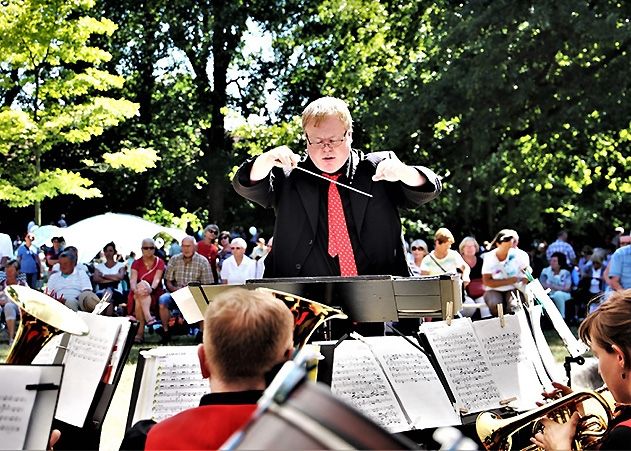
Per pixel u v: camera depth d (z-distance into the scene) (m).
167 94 28.59
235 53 28.36
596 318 3.00
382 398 3.73
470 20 19.22
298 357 1.45
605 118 19.06
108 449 6.02
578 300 15.38
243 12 26.86
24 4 16.50
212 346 2.45
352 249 4.59
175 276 12.37
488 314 10.67
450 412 3.86
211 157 28.22
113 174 28.45
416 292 3.96
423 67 20.91
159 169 28.22
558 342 11.73
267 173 4.50
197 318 4.31
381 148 21.45
